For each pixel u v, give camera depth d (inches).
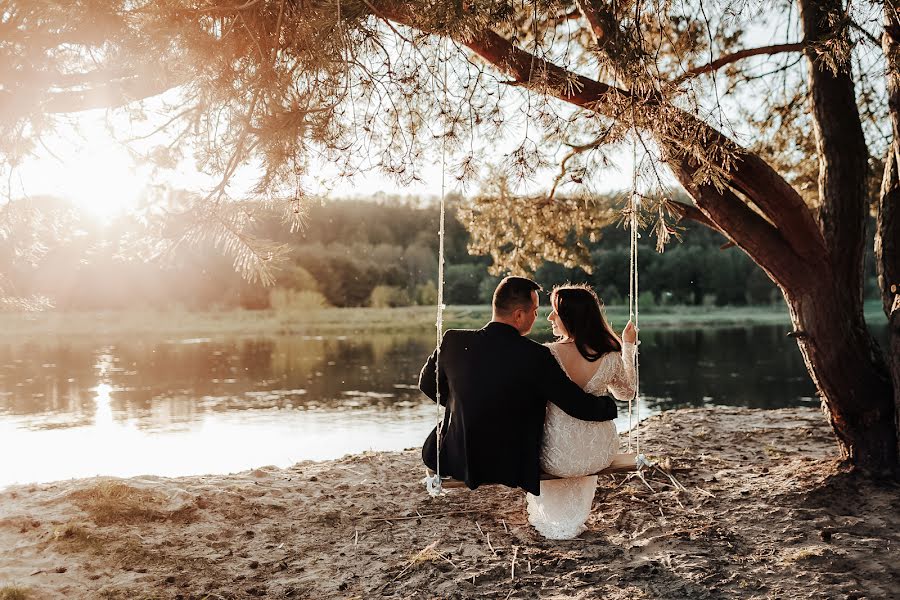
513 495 196.7
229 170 134.6
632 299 158.6
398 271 1947.6
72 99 125.6
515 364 146.9
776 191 176.7
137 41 118.5
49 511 176.6
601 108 137.3
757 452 243.1
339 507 189.2
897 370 180.4
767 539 157.2
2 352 952.3
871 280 1648.6
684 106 130.5
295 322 1517.0
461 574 144.8
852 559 143.8
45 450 365.4
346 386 623.5
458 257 2054.6
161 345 1072.8
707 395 557.9
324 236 2033.7
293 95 142.3
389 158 149.8
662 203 133.0
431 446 159.8
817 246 183.9
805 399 532.4
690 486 196.7
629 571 143.1
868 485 181.9
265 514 184.1
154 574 146.5
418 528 173.3
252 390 598.9
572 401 147.1
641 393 571.2
